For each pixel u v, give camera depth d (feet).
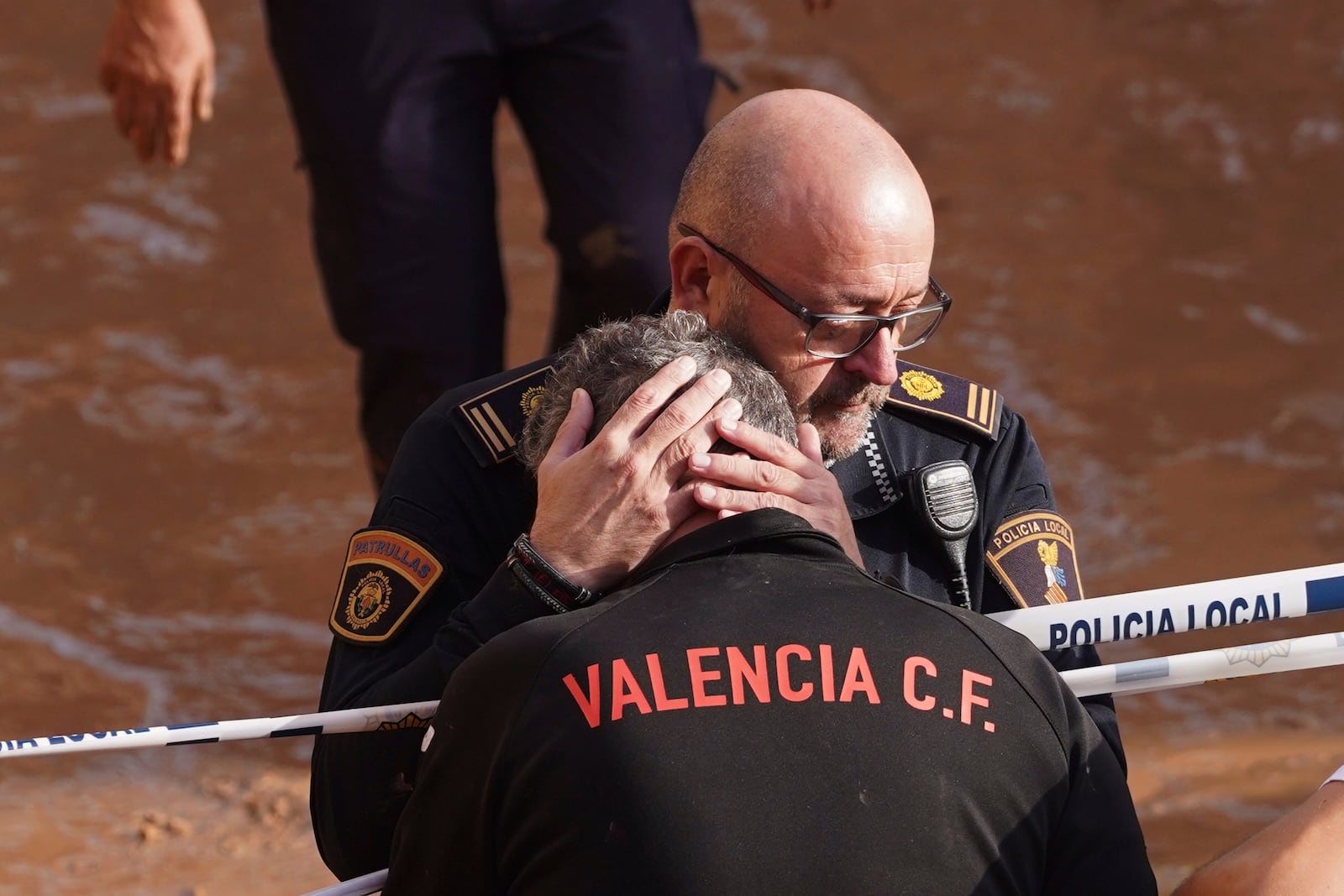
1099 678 26.96
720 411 23.61
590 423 24.54
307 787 49.26
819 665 20.70
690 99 45.37
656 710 20.36
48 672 55.01
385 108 44.14
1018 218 90.68
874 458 28.76
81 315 80.84
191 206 92.68
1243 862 22.33
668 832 19.72
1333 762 48.42
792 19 114.93
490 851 21.08
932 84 106.73
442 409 29.78
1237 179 94.38
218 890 43.80
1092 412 72.02
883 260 25.95
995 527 29.19
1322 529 62.54
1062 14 115.44
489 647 21.68
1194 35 111.96
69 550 62.69
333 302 46.11
